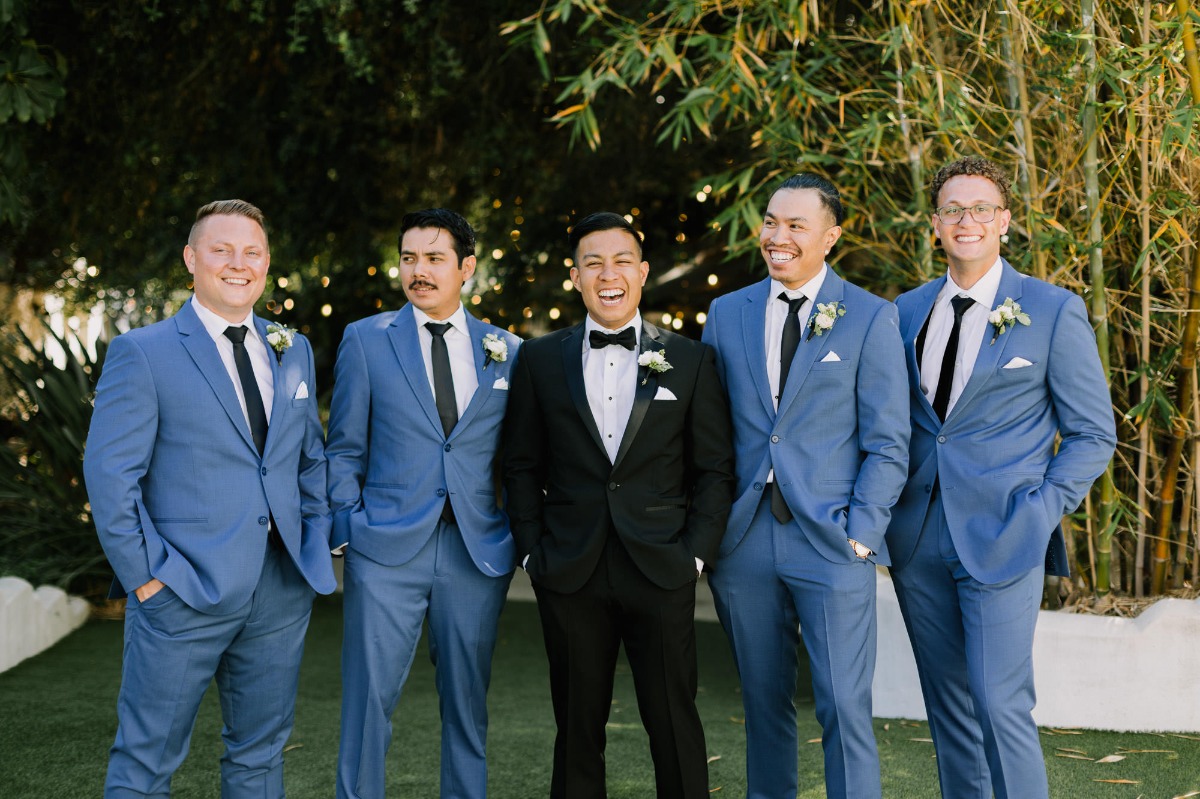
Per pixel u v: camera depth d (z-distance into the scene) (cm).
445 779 268
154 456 240
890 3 341
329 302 788
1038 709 348
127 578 229
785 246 256
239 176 634
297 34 488
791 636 264
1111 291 347
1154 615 342
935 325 264
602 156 621
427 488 262
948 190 254
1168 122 298
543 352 268
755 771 266
